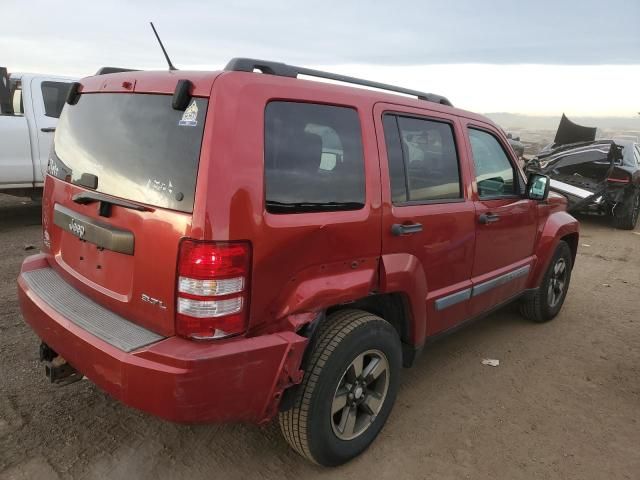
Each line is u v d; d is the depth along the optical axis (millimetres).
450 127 3568
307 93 2602
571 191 11422
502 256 4148
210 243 2174
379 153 2914
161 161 2357
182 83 2334
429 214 3219
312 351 2639
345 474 2840
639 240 10320
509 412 3562
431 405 3600
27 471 2682
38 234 7418
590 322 5398
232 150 2238
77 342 2449
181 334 2256
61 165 3045
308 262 2525
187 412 2184
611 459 3100
